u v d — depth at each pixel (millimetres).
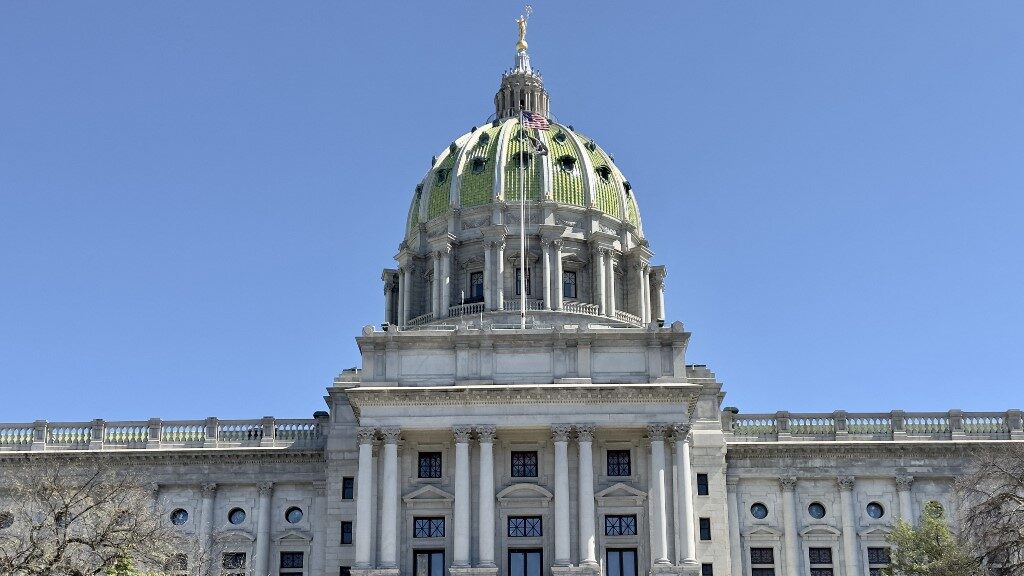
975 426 100562
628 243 123562
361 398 88062
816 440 99750
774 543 97438
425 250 123188
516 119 129000
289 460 99938
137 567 71438
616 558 86812
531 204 120438
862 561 96875
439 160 129375
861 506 98562
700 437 95562
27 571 66250
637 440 89312
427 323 118375
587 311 117250
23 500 76000
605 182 125688
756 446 98375
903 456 98938
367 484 86812
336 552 93750
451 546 87062
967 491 76312
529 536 87375
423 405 88312
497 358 90062
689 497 86125
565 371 89250
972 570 74625
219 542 96000
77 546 71062
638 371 89312
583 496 86188
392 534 85812
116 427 101375
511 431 88625
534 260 119250
